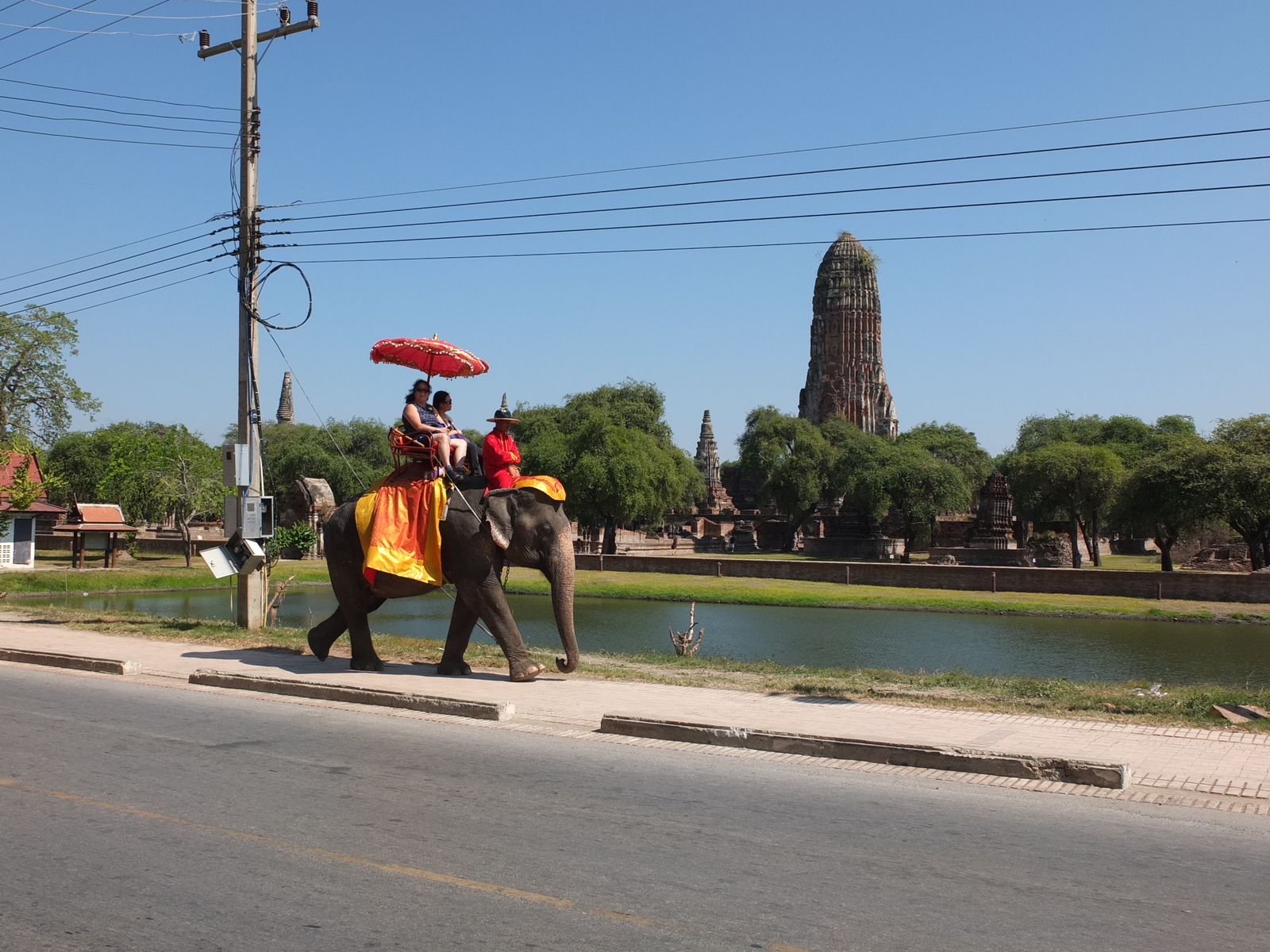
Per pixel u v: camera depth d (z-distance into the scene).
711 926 5.26
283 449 82.31
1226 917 5.46
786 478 94.94
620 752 9.45
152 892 5.70
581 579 54.09
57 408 62.31
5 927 5.21
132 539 57.28
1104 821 7.29
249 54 19.48
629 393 106.31
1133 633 34.94
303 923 5.25
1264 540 50.25
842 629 36.28
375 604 14.63
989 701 11.91
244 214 19.41
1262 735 10.04
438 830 6.88
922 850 6.56
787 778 8.50
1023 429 115.69
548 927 5.23
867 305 123.50
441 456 13.60
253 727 10.52
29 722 10.69
